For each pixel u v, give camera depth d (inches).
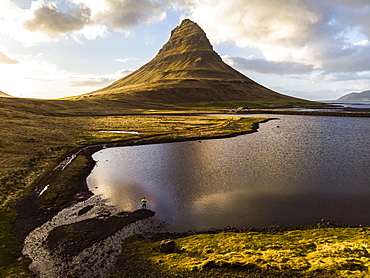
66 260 954.7
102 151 2866.6
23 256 986.7
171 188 1700.3
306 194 1533.0
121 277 834.2
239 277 761.6
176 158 2502.5
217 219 1264.8
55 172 2026.3
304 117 6471.5
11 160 2206.0
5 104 6181.1
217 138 3565.5
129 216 1316.4
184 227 1198.9
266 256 863.7
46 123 4598.9
